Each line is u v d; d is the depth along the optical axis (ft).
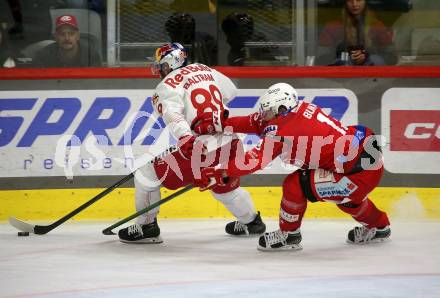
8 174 64.64
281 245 52.37
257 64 66.69
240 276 45.32
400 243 55.06
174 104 52.54
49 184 64.75
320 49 66.85
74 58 66.13
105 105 64.95
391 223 63.21
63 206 64.69
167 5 66.74
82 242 56.59
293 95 49.83
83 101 64.90
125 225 62.95
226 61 66.74
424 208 64.80
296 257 50.72
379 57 66.59
